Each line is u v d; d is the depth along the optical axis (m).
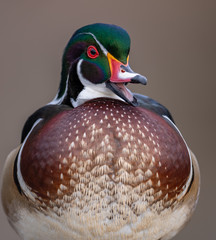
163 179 3.62
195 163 3.68
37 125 3.65
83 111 3.63
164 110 3.70
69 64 3.66
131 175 3.61
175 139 3.64
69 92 3.66
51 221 3.63
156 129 3.63
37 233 3.65
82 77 3.65
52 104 3.68
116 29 3.64
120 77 3.63
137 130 3.62
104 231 3.62
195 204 3.68
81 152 3.61
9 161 3.67
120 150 3.61
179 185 3.63
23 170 3.63
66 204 3.62
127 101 3.63
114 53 3.63
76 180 3.61
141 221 3.62
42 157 3.62
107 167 3.61
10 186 3.65
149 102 3.71
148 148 3.62
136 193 3.61
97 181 3.61
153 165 3.62
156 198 3.62
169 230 3.65
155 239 3.65
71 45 3.65
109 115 3.62
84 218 3.62
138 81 3.62
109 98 3.65
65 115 3.63
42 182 3.62
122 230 3.63
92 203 3.61
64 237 3.64
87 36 3.64
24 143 3.65
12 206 3.65
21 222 3.65
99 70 3.64
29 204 3.63
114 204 3.61
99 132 3.62
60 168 3.61
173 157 3.62
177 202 3.63
